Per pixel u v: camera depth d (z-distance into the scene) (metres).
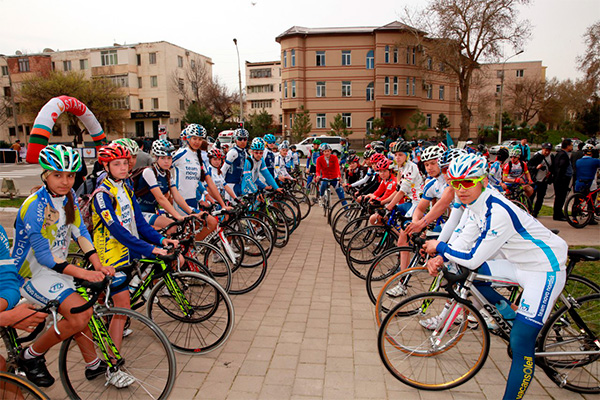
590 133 44.53
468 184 2.42
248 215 5.90
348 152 14.84
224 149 10.51
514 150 8.37
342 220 6.99
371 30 35.53
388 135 31.91
